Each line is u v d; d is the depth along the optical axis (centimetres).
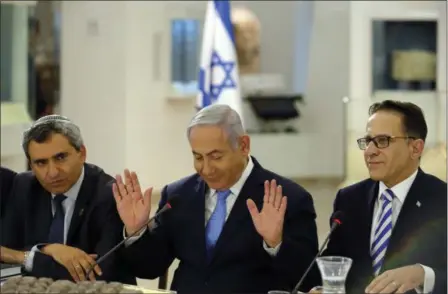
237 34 1677
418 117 455
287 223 471
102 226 510
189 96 1508
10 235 534
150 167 1488
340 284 378
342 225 473
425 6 1595
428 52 1605
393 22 1611
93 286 375
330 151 1655
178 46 1498
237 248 472
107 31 1430
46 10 1361
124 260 492
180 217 489
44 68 1367
